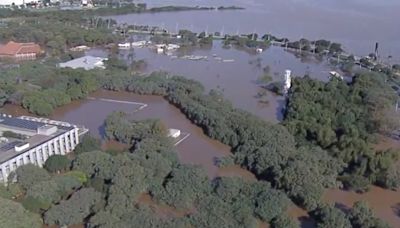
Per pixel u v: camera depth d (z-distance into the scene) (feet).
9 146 424.46
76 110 615.57
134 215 328.90
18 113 601.62
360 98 592.19
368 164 416.26
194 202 361.51
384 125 516.32
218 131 503.61
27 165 382.42
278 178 383.24
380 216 365.81
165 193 364.38
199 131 539.29
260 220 346.54
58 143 459.73
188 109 581.94
